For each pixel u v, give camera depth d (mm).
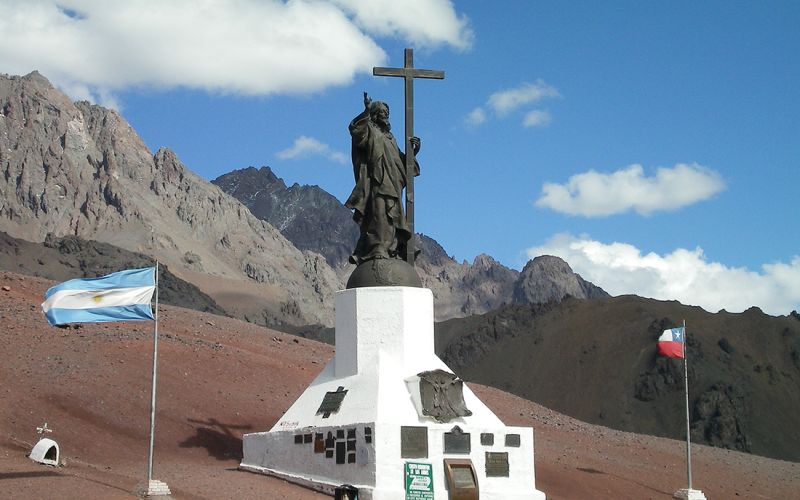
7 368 51969
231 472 42219
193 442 48969
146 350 61469
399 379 40719
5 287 71562
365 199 44188
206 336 72625
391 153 44438
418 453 38562
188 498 34812
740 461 78188
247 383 61344
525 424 73625
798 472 78000
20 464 36156
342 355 42750
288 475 40969
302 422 41781
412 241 44875
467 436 39562
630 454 70438
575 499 51906
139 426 49219
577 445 69000
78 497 31750
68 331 62250
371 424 38094
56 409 48125
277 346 77500
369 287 42531
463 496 38438
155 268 35906
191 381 58250
